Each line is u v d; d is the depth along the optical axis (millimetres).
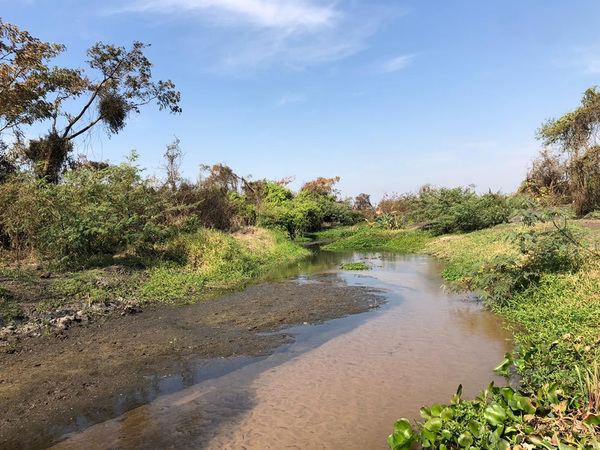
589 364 4770
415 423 4258
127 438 4086
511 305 8117
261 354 6297
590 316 6258
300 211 30375
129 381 5336
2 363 5750
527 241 9039
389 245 23734
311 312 8695
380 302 9562
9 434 4152
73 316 7609
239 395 4977
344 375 5484
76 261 10484
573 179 17984
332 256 20141
